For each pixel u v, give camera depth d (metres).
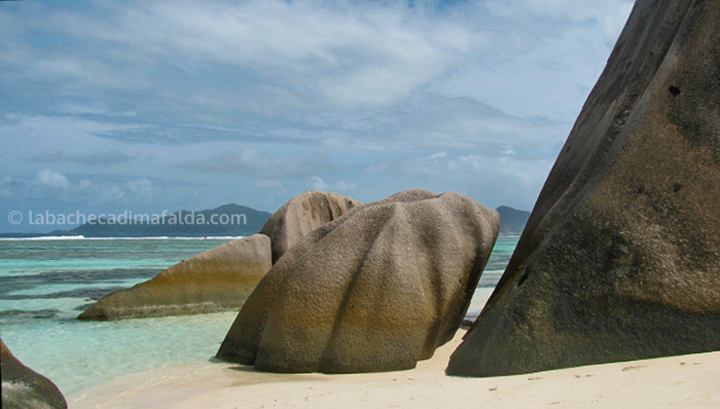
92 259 29.72
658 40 7.28
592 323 5.64
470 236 7.71
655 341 5.45
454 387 5.31
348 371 6.81
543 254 6.02
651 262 5.65
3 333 10.20
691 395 4.10
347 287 7.08
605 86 8.77
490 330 5.92
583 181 7.34
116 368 7.64
